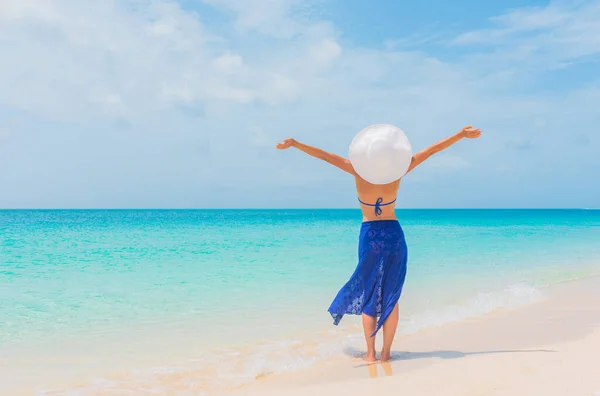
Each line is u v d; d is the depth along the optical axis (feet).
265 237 72.13
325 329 18.34
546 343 15.21
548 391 10.14
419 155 14.42
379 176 13.52
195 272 33.32
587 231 89.61
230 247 53.21
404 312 21.26
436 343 15.97
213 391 11.87
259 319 19.90
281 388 11.79
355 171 14.29
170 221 167.84
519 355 13.62
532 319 19.35
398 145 13.46
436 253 45.52
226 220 182.50
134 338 17.04
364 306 14.30
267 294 25.23
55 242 62.03
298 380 12.47
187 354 15.11
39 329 18.26
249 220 181.57
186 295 24.98
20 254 45.96
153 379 12.81
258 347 15.89
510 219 199.11
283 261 39.60
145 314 20.77
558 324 18.24
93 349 15.72
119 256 43.93
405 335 17.35
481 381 11.14
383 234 14.05
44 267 36.32
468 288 27.09
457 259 40.57
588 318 19.26
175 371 13.47
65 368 13.84
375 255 14.08
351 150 13.85
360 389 11.16
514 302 23.22
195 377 12.95
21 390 12.07
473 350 14.74
